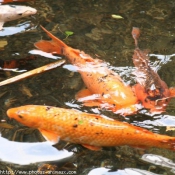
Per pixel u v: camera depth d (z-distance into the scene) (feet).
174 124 23.63
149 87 24.84
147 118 23.79
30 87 26.61
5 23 33.30
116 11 35.83
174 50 30.73
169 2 37.37
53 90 26.35
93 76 26.12
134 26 33.78
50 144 22.48
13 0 36.09
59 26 33.42
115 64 28.66
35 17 34.42
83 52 28.86
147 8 36.40
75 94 25.88
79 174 20.88
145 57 28.76
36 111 21.70
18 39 31.42
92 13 35.40
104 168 21.30
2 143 22.41
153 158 21.75
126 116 23.85
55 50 29.50
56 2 36.73
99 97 24.99
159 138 20.65
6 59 29.14
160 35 32.63
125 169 21.22
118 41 31.71
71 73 27.66
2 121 23.84
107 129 20.95
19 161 21.43
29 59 29.12
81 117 21.34
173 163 21.45
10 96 25.80
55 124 21.43
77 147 22.39
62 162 21.50
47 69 27.84
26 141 22.59
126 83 26.25
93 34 32.55
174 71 28.25
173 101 24.93
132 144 21.34
